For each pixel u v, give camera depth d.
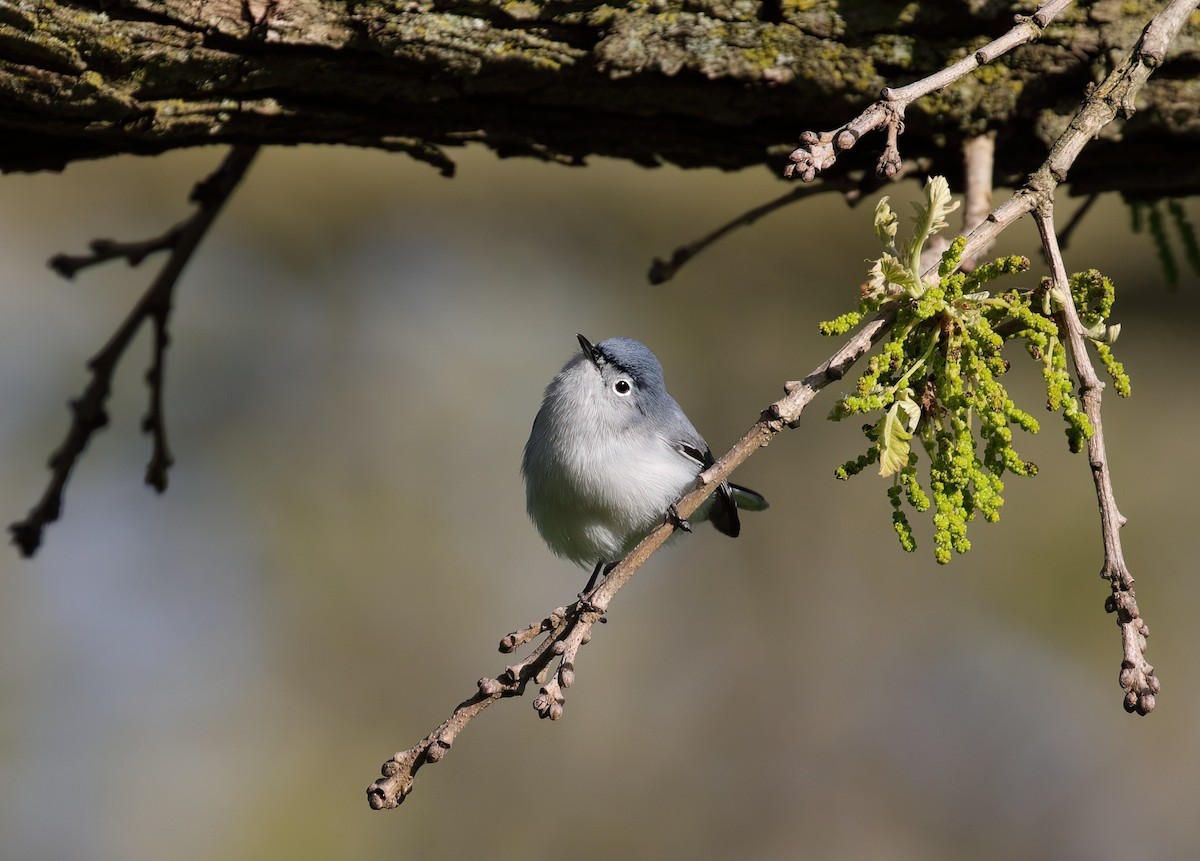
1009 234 15.00
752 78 6.73
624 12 6.56
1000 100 6.87
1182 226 7.54
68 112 6.15
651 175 16.69
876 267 4.91
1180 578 14.81
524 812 14.87
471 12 6.42
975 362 4.84
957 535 4.79
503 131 6.98
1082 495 15.30
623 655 15.83
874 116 4.75
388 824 14.53
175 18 6.01
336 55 6.37
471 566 15.48
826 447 16.44
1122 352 15.73
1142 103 6.86
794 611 15.89
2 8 5.73
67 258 8.46
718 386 16.34
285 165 15.73
